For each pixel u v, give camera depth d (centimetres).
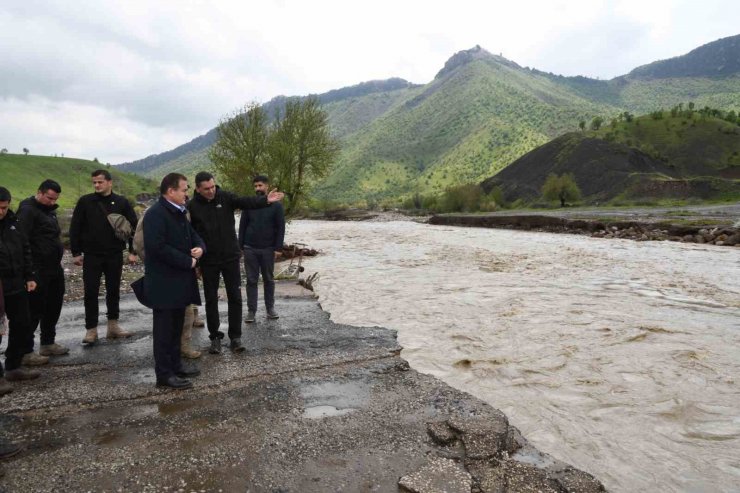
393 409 440
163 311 477
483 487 315
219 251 588
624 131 15012
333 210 9175
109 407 441
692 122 14562
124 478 324
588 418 458
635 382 547
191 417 420
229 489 312
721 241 2273
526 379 557
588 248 2231
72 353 603
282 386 496
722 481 356
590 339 716
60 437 383
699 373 573
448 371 583
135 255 672
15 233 505
